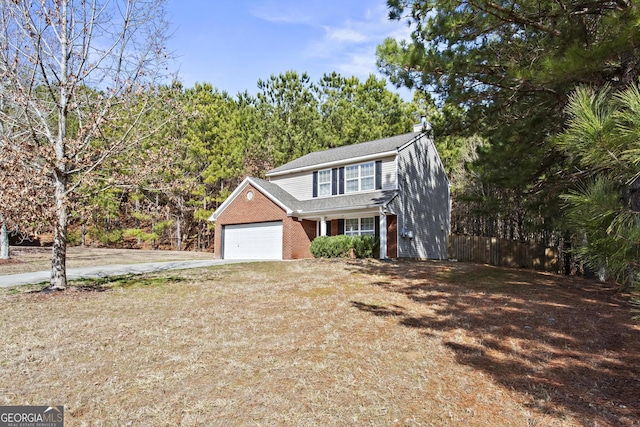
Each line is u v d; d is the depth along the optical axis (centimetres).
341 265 1416
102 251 2528
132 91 1008
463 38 813
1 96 921
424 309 769
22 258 1920
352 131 2645
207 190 3025
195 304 816
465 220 2705
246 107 3356
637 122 258
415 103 2583
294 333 611
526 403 385
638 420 348
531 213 1311
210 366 480
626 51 557
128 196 2533
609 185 301
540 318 697
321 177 1964
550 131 925
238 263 1606
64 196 890
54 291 952
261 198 1914
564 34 662
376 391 412
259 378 445
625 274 293
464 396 402
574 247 332
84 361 500
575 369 470
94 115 945
